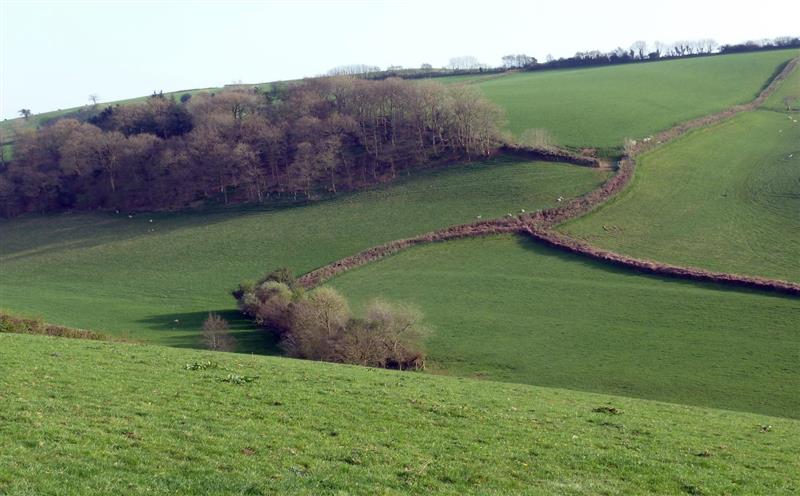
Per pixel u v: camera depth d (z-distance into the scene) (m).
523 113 159.38
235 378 32.44
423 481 21.52
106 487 19.00
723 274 82.56
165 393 29.14
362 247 105.38
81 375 30.97
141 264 112.50
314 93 167.75
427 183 129.00
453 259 97.38
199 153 148.50
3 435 22.03
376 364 59.75
